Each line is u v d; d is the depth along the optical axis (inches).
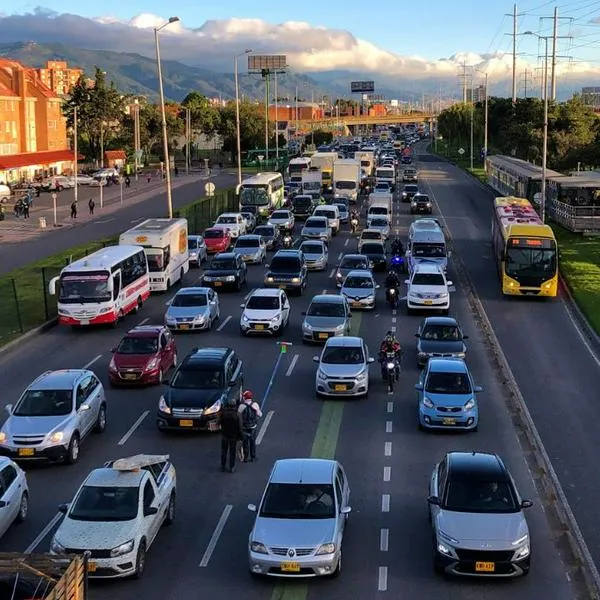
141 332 1206.3
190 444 943.7
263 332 1414.9
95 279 1462.8
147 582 631.8
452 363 1032.8
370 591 615.8
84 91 5305.1
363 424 1005.2
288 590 618.2
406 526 727.7
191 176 4835.1
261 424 1004.6
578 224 2532.0
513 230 1738.4
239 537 711.1
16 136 4495.6
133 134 5580.7
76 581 500.1
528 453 909.8
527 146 4131.4
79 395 924.0
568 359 1309.1
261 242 2230.6
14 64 4643.2
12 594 509.0
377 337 1428.4
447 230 2731.3
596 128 4065.0
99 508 650.8
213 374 1011.3
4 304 1670.8
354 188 3422.7
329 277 1974.7
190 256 2113.7
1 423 1004.6
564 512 759.1
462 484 671.1
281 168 5083.7
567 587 622.8
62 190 4158.5
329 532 630.5
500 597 606.9
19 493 732.7
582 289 1801.2
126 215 3149.6
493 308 1668.3
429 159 6338.6
